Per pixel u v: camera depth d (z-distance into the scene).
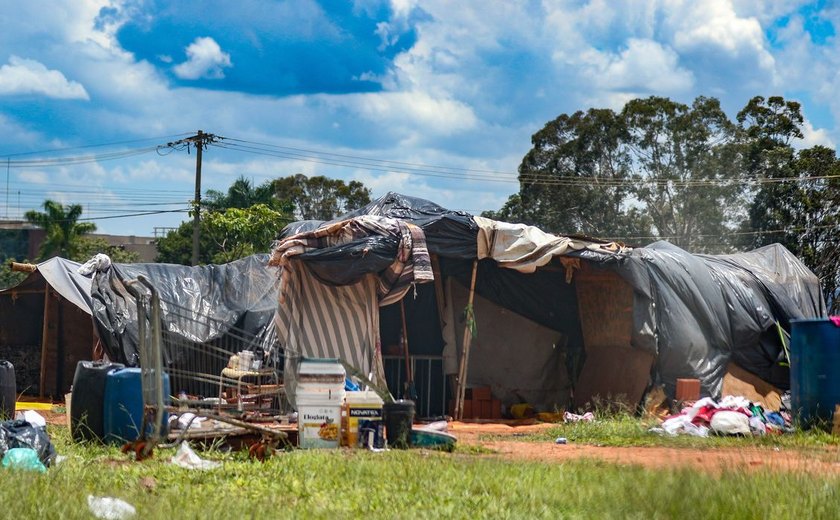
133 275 23.94
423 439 14.16
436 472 10.57
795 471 10.33
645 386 22.77
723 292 23.66
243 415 13.25
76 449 12.36
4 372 15.03
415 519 8.16
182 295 23.67
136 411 12.98
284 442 13.02
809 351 16.78
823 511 8.21
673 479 9.19
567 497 9.06
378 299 21.56
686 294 23.12
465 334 23.06
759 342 23.64
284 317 20.70
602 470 10.79
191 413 11.73
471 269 23.88
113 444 12.82
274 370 14.42
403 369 23.72
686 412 17.70
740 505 8.25
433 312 24.20
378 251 20.84
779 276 25.25
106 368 13.19
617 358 23.66
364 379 13.99
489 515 8.38
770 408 23.27
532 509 8.52
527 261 22.44
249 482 9.91
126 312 23.36
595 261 22.73
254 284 24.47
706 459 12.80
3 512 7.28
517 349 24.88
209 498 8.83
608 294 24.11
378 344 21.39
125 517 7.64
